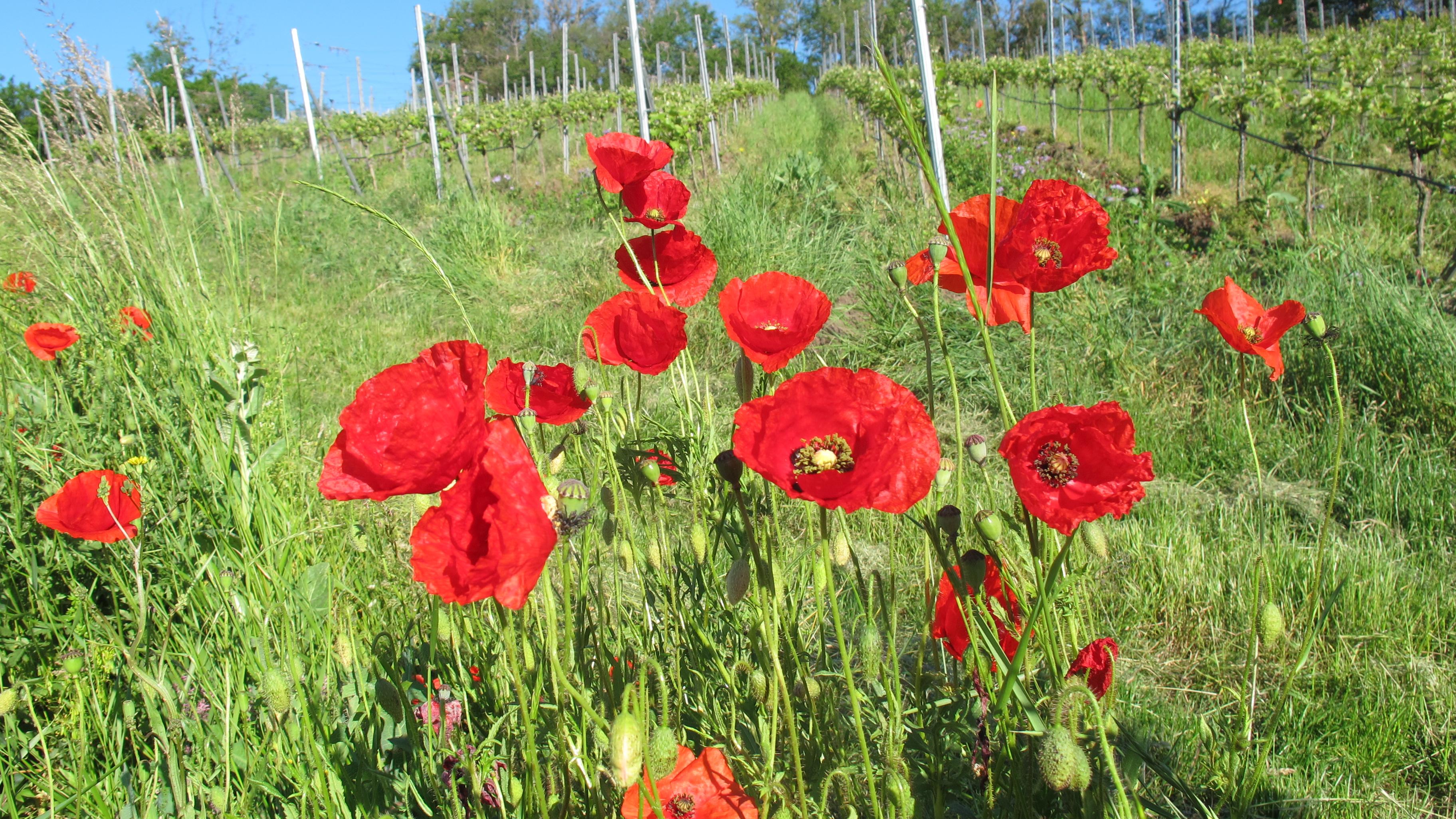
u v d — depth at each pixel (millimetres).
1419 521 1348
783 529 973
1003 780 599
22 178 1206
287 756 611
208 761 661
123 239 1185
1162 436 1708
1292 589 1154
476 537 442
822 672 620
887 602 717
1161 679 1040
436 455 441
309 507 1062
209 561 795
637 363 686
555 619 498
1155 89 4301
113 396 1138
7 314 1388
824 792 507
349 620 721
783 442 485
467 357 447
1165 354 1982
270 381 1239
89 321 1224
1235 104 3258
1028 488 464
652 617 748
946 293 2176
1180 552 1226
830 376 473
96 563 954
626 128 7176
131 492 831
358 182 5863
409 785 625
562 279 3053
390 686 592
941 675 644
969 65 7094
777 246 2600
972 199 570
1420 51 5027
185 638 764
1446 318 1737
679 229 758
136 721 760
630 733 442
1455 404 1556
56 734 764
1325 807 817
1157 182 3400
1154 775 786
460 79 7168
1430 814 864
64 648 859
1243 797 588
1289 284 2031
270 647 726
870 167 4676
